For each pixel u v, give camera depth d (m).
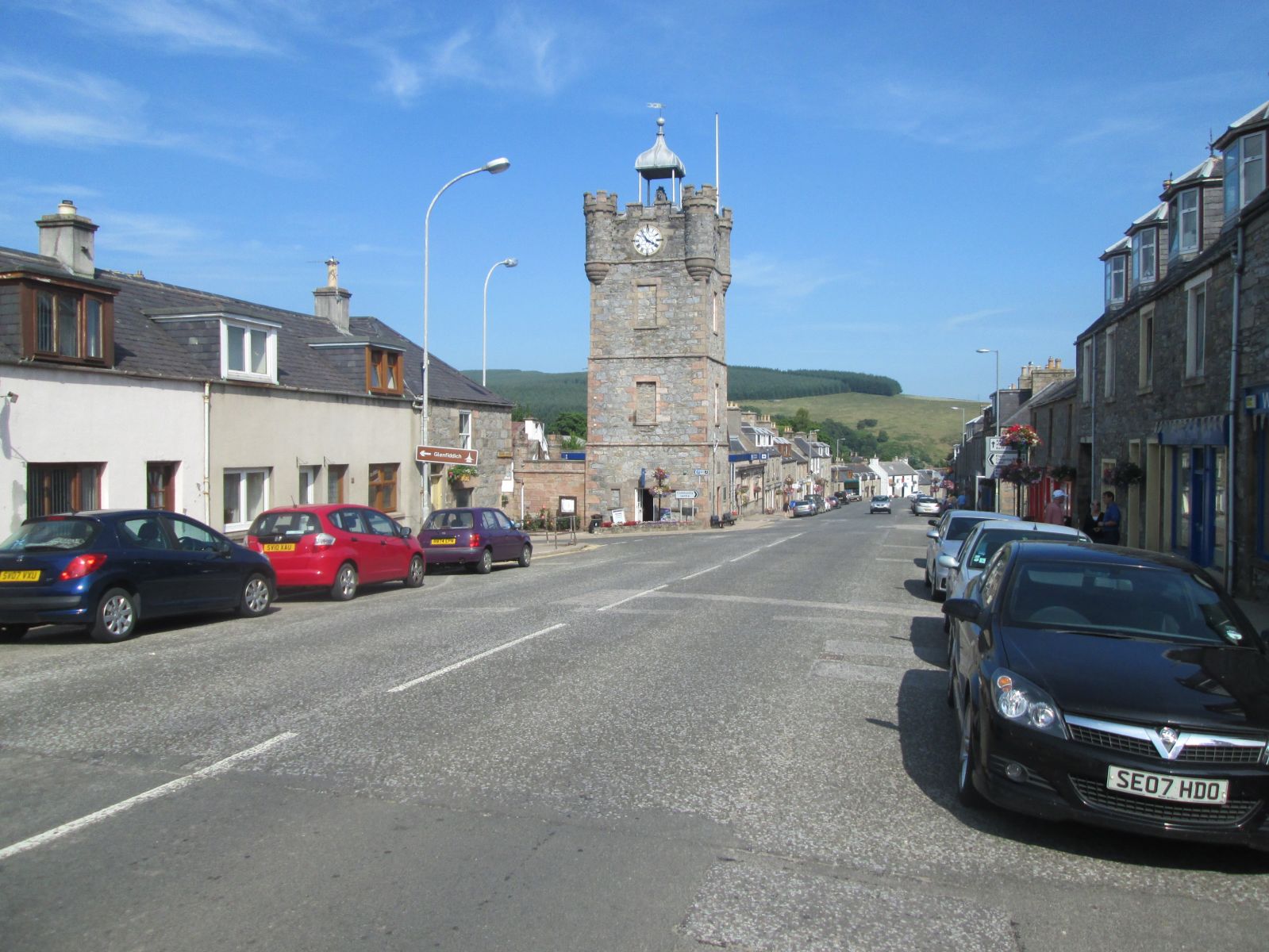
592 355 50.59
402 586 18.14
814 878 4.61
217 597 12.72
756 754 6.61
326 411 23.16
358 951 3.81
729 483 56.06
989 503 56.22
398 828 5.11
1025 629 6.00
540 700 8.09
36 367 15.45
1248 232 14.77
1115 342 24.34
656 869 4.65
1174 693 5.10
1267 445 14.37
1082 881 4.66
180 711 7.62
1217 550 16.59
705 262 48.97
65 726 7.15
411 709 7.71
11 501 15.02
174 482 18.38
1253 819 4.70
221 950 3.81
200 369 19.55
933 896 4.45
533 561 25.52
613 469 50.34
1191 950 3.99
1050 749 4.95
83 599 10.73
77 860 4.66
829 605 14.80
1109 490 23.41
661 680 8.96
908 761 6.55
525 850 4.84
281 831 5.05
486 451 34.00
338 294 29.42
